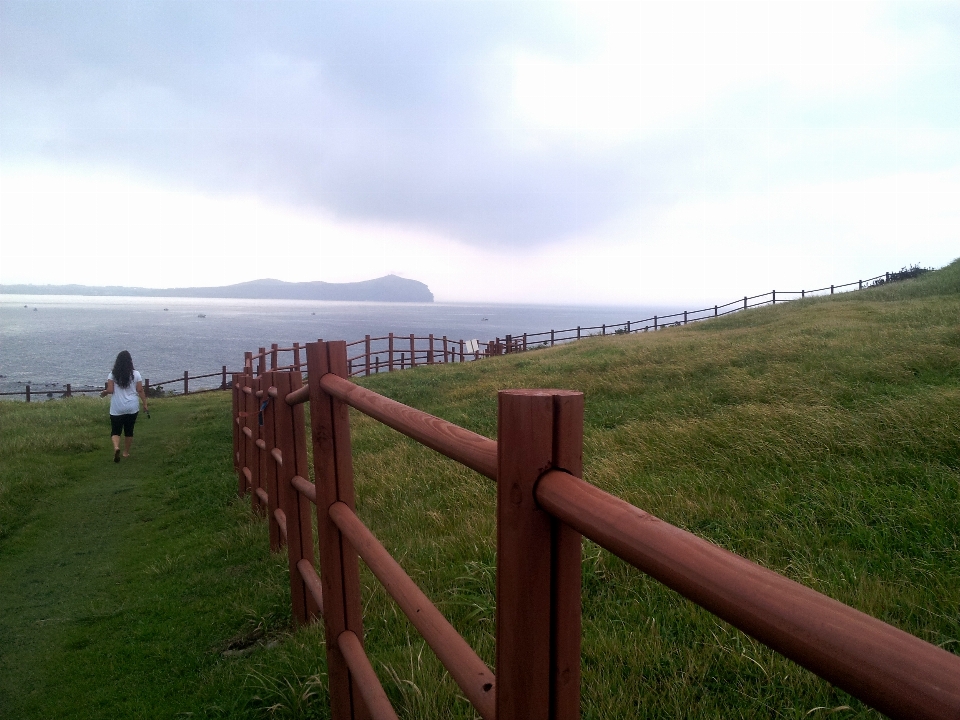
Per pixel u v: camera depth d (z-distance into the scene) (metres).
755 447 5.59
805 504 4.30
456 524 5.00
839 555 3.55
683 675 2.66
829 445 5.34
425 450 8.06
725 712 2.46
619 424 8.20
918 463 4.73
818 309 20.28
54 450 11.02
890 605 2.92
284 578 4.72
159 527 6.92
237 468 8.70
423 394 13.83
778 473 4.95
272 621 4.15
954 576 3.14
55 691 3.61
